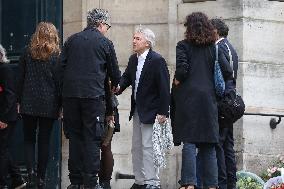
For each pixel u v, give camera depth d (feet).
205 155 76.79
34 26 100.42
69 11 99.76
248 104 95.35
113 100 83.51
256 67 96.17
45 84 83.51
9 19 101.60
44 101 83.15
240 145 94.89
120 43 99.96
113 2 99.81
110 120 81.76
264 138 96.07
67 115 78.28
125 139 98.48
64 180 98.07
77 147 78.43
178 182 90.07
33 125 84.38
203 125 75.92
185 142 76.02
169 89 83.66
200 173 77.77
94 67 77.41
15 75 100.17
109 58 78.64
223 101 77.46
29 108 83.20
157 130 83.15
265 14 96.89
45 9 100.27
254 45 96.22
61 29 100.07
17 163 98.58
